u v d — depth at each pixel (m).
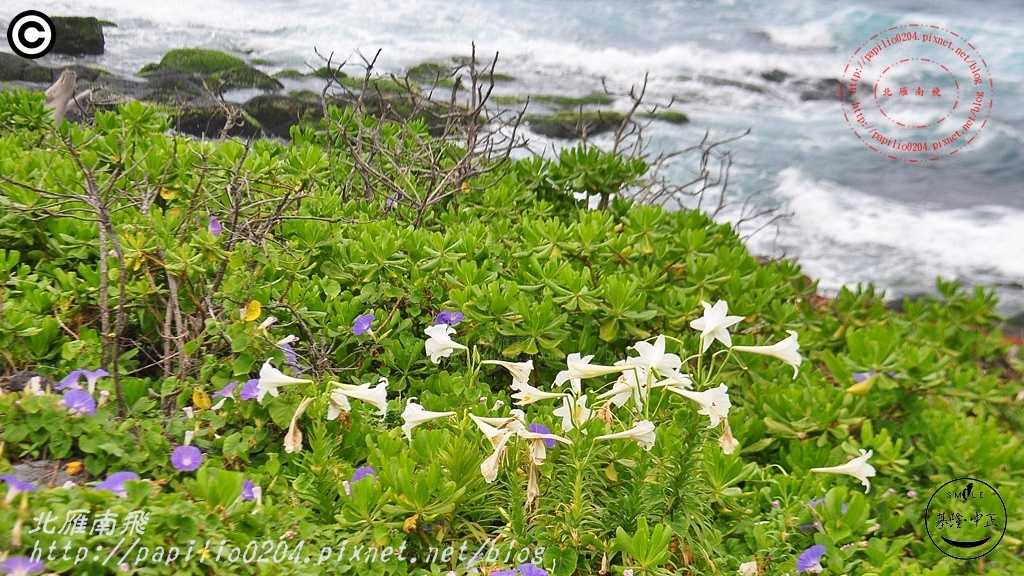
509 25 20.72
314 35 17.59
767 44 20.69
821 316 5.50
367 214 5.13
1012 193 12.86
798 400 4.14
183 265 3.42
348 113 6.50
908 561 3.50
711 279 4.86
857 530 3.31
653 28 21.81
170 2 18.78
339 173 5.88
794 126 15.38
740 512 3.35
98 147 5.14
